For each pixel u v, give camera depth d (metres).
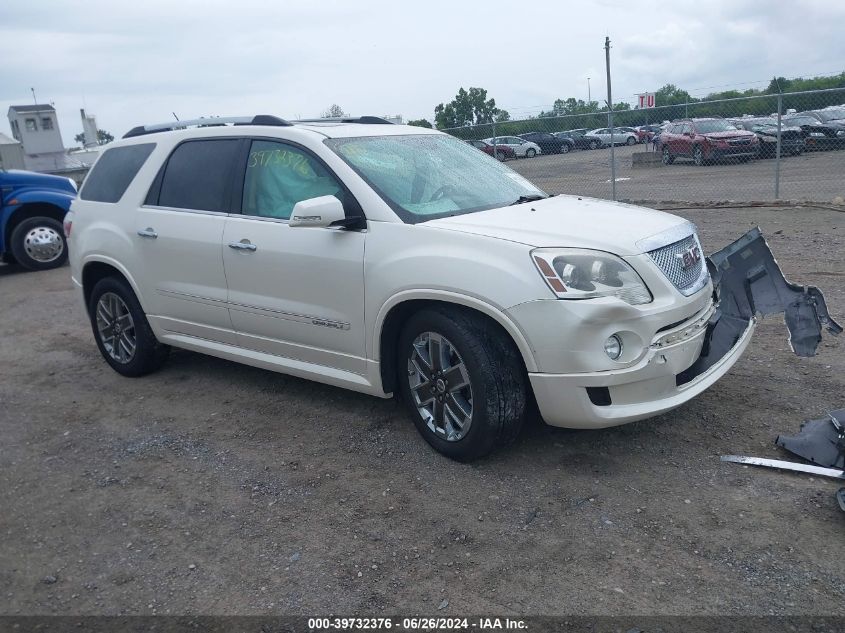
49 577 3.35
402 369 4.20
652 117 16.61
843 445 3.79
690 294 3.85
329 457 4.29
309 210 3.99
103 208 5.74
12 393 5.86
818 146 16.11
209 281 5.00
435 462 4.12
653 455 4.02
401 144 4.79
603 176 16.69
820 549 3.15
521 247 3.65
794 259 8.23
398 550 3.35
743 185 15.00
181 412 5.15
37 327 8.02
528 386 3.90
